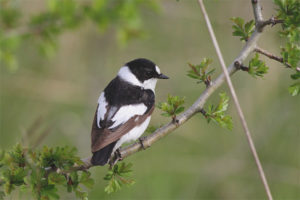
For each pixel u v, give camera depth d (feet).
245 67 23.41
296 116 43.27
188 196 39.99
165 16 46.60
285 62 23.11
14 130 43.24
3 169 20.51
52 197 19.79
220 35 46.32
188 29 46.96
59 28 34.12
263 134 43.04
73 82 46.11
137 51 47.80
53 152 20.53
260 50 23.58
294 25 22.91
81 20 34.09
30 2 42.91
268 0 43.32
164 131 24.25
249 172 41.93
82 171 21.88
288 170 40.93
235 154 42.91
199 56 46.32
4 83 44.42
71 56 46.83
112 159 25.05
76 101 45.85
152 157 42.34
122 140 27.17
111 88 30.07
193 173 41.63
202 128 44.42
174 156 42.60
